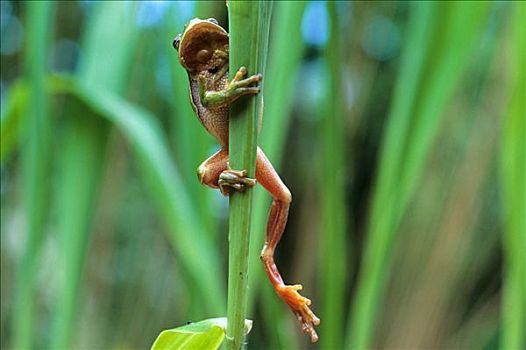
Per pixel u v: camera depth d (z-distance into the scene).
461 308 1.98
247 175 0.61
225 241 1.87
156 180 0.92
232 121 0.61
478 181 1.71
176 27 0.96
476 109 1.71
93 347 1.83
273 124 0.90
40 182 0.96
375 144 2.16
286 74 0.90
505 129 0.91
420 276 1.78
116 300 1.99
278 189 0.63
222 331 0.65
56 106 1.28
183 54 0.62
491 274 2.02
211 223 0.96
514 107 0.88
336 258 1.01
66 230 1.02
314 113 2.21
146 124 0.95
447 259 1.76
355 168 2.22
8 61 2.18
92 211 1.04
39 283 1.68
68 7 2.00
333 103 0.98
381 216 0.91
